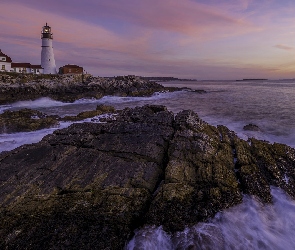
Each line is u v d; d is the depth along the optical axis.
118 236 6.28
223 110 27.45
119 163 9.03
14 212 6.87
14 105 36.22
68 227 6.46
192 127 12.00
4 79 42.16
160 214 6.93
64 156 9.70
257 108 28.38
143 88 56.84
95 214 6.81
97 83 51.69
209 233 6.45
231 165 9.23
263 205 7.47
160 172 8.96
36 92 42.19
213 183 8.08
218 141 11.25
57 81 47.72
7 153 10.26
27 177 8.33
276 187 8.27
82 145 10.81
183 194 7.50
